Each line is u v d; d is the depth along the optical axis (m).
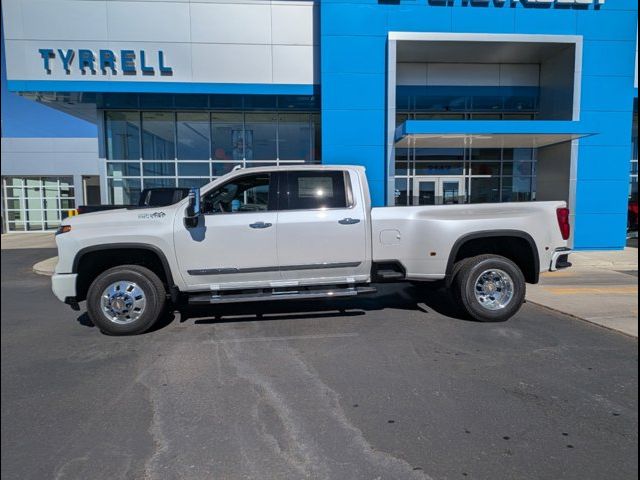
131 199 15.18
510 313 6.20
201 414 3.64
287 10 13.32
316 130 15.43
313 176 6.11
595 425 3.42
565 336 5.58
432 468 2.91
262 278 6.00
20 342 5.53
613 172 13.49
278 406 3.77
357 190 6.11
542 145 14.54
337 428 3.41
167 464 2.98
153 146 15.15
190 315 6.72
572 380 4.24
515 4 13.02
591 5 13.14
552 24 13.13
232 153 15.30
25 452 3.12
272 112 15.30
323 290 6.09
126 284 5.72
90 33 12.94
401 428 3.40
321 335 5.69
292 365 4.68
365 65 12.88
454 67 14.73
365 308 7.08
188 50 13.16
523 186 15.74
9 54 12.82
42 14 12.79
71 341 5.55
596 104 13.35
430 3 12.88
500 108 15.44
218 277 5.89
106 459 3.04
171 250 5.75
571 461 2.97
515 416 3.57
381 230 6.09
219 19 13.19
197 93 13.29
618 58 13.30
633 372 4.43
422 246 6.14
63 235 5.66
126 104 14.41
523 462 2.96
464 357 4.86
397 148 15.45
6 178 24.53
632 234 16.86
